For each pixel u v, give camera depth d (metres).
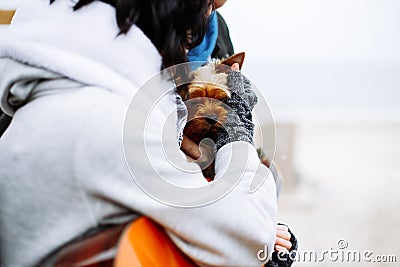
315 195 3.28
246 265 0.68
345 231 2.62
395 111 5.88
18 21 0.69
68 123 0.62
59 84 0.64
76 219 0.62
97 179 0.61
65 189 0.61
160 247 0.65
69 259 0.60
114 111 0.62
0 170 0.63
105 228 0.63
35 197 0.62
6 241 0.63
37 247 0.62
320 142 4.65
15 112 0.68
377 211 2.97
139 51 0.66
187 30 0.69
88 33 0.65
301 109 5.57
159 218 0.64
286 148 3.75
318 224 2.71
